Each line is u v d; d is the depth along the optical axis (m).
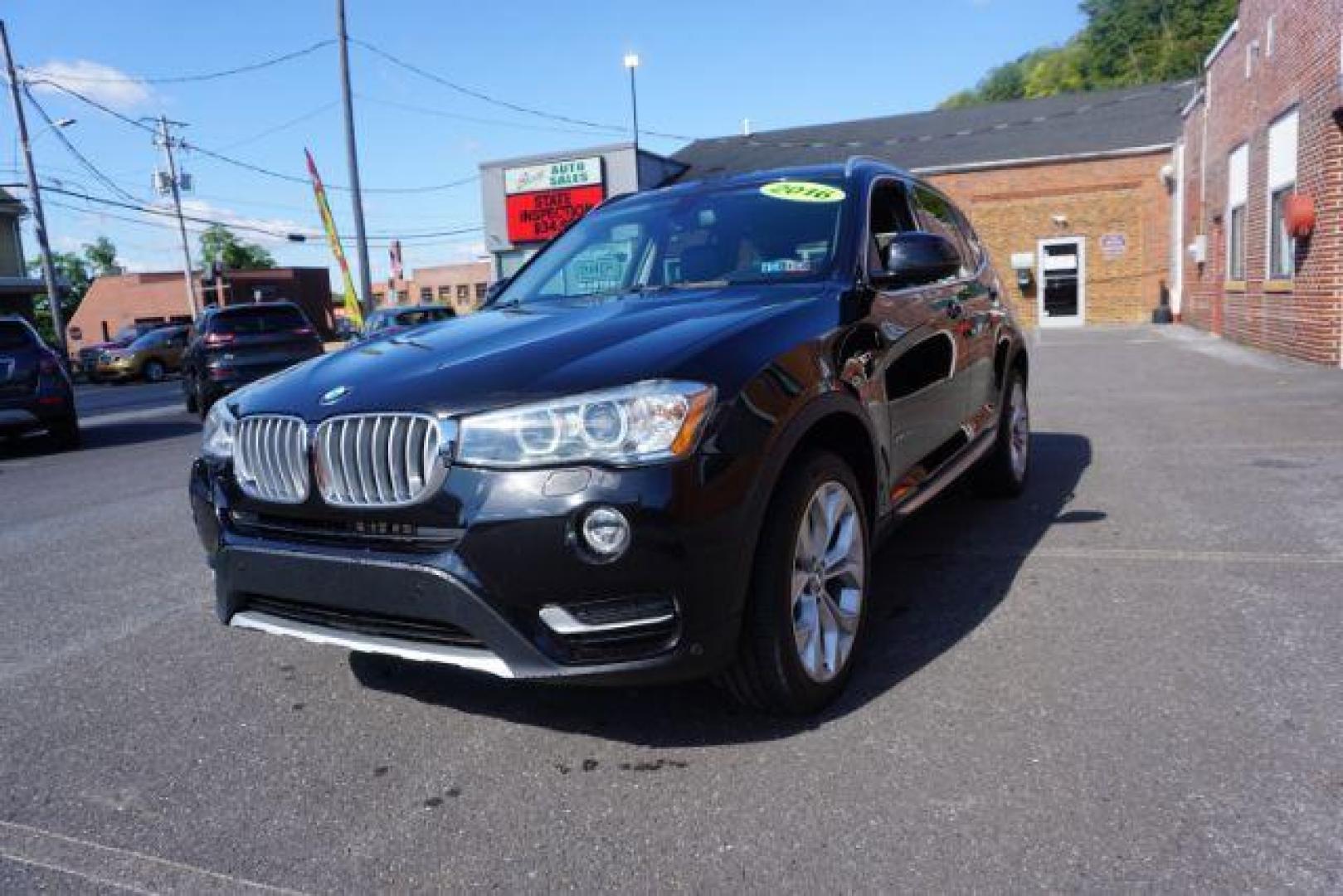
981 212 24.97
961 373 4.45
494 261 28.45
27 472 9.66
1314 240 11.29
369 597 2.67
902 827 2.38
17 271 35.44
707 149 31.95
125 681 3.62
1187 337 17.45
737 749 2.82
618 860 2.32
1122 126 25.08
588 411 2.51
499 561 2.50
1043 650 3.40
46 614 4.52
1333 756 2.59
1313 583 3.92
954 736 2.81
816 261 3.70
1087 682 3.12
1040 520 5.14
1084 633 3.53
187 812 2.65
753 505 2.63
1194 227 19.95
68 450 11.45
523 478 2.50
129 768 2.92
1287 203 11.58
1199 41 55.38
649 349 2.76
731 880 2.22
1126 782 2.52
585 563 2.46
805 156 28.73
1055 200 24.31
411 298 66.69
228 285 46.94
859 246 3.75
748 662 2.79
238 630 4.16
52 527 6.61
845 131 30.28
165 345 31.14
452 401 2.63
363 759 2.90
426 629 2.67
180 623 4.29
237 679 3.58
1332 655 3.22
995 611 3.81
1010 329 5.44
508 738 2.98
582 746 2.90
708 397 2.59
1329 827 2.28
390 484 2.66
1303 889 2.07
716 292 3.56
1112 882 2.12
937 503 5.64
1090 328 22.52
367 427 2.70
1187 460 6.46
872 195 4.14
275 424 2.91
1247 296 14.62
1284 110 12.35
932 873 2.20
